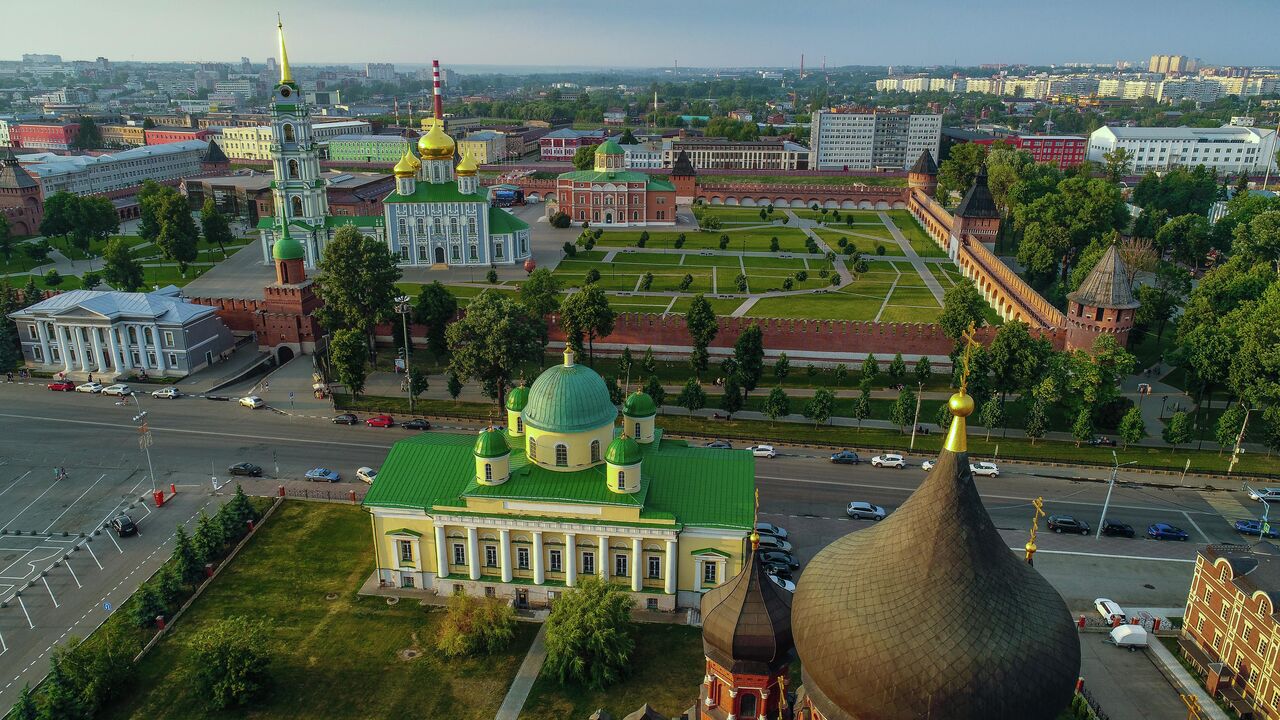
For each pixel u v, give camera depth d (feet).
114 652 225.97
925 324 472.44
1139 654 245.65
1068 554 292.81
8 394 424.05
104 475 343.46
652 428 278.46
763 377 458.50
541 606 264.93
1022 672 110.32
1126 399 392.88
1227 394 427.74
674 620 256.73
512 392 283.79
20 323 455.22
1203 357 380.37
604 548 256.32
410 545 267.80
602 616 230.07
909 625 113.29
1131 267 559.79
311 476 339.16
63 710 211.61
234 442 374.22
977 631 111.34
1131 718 221.46
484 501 255.29
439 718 219.82
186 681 231.30
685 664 237.86
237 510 297.53
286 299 481.46
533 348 397.39
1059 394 377.09
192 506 321.11
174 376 447.01
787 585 265.75
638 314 490.49
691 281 630.33
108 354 448.24
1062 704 114.73
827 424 396.57
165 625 252.62
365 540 298.56
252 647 225.15
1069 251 626.23
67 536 300.61
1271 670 214.48
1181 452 367.86
